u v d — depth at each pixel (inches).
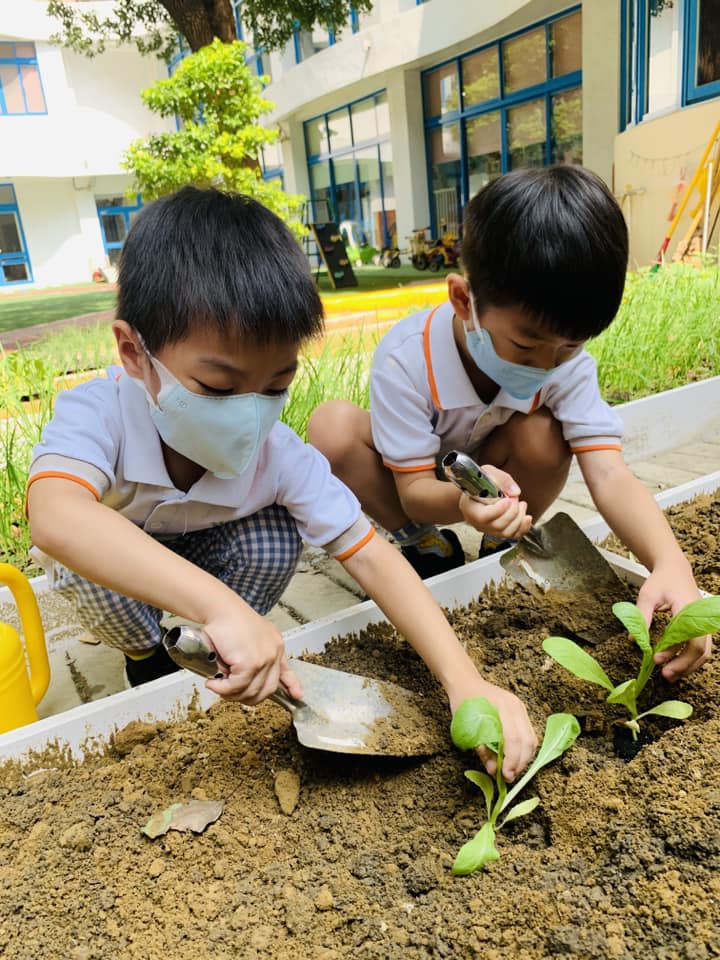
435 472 74.7
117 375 53.1
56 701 64.4
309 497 52.8
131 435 49.0
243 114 299.9
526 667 52.4
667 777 38.8
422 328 66.1
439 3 437.4
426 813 42.5
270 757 47.2
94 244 812.0
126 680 64.4
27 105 742.5
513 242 47.6
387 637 57.3
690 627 43.8
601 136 337.4
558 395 64.7
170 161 294.0
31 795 43.9
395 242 599.8
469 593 61.1
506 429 68.4
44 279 800.9
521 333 50.6
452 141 509.0
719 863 33.3
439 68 498.9
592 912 33.1
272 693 42.2
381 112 563.8
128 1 416.2
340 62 521.0
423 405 64.9
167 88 292.8
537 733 46.7
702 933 30.4
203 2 328.2
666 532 55.7
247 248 40.6
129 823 42.0
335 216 654.5
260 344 40.6
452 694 44.3
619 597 57.9
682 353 134.3
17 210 779.4
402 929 34.3
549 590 60.6
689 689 47.8
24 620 58.5
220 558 58.9
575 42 400.5
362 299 252.8
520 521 51.2
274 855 40.4
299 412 104.2
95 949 34.8
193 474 53.7
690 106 256.5
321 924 35.3
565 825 38.7
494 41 448.5
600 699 49.4
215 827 41.9
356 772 46.2
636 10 297.1
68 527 42.3
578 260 46.7
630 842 35.4
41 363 105.8
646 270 181.9
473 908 34.6
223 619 40.2
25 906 36.8
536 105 437.4
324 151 641.0
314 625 55.2
